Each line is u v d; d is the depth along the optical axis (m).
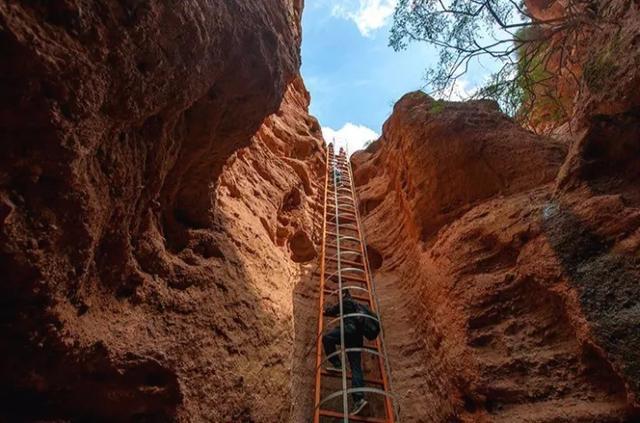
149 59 2.29
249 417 3.32
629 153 4.06
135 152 2.58
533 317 4.07
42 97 1.76
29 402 2.22
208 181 3.86
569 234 4.01
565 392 3.46
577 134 4.61
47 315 2.06
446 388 4.46
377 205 8.97
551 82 7.58
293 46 4.16
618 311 3.28
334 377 5.04
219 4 2.78
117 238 2.60
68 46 1.82
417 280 6.06
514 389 3.75
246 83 3.34
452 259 5.20
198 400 2.89
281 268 5.07
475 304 4.53
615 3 4.58
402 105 8.22
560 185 4.51
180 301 3.14
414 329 5.68
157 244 3.12
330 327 5.63
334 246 7.28
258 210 5.33
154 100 2.49
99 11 1.95
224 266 3.83
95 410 2.44
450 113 6.59
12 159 1.79
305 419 4.54
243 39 3.15
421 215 6.36
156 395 2.64
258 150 6.36
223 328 3.43
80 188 2.06
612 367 3.10
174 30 2.37
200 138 3.43
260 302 4.12
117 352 2.47
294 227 6.48
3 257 1.83
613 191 4.02
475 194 5.83
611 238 3.70
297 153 8.23
